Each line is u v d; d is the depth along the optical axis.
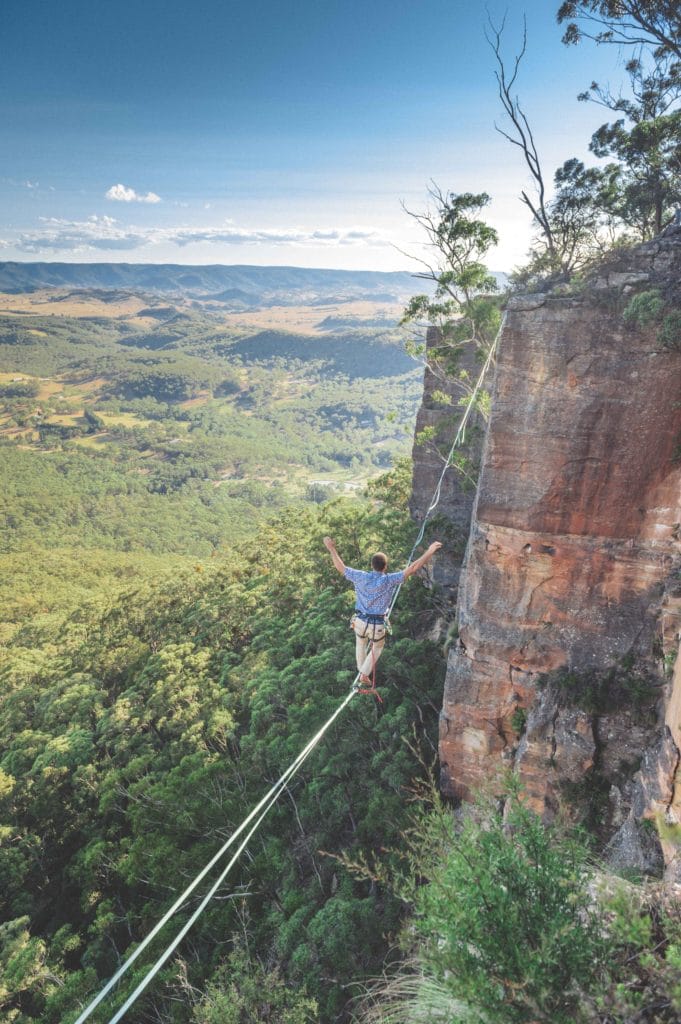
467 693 25.47
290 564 63.69
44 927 43.28
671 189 32.44
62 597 142.50
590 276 20.98
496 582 23.88
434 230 41.06
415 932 5.95
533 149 32.03
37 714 63.75
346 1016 22.98
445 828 6.21
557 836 6.36
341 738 35.75
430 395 44.44
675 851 10.68
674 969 4.74
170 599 76.38
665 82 32.09
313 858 33.22
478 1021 4.77
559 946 5.01
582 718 22.09
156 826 36.88
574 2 29.22
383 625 9.88
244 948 28.77
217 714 46.22
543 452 21.92
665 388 20.00
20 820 48.88
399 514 50.84
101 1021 28.42
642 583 21.67
